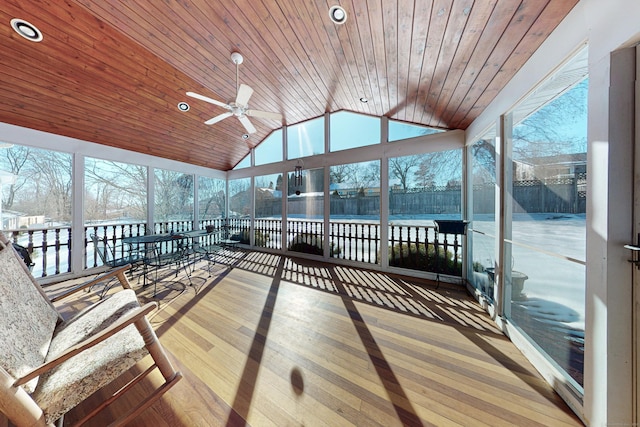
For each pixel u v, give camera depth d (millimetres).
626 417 1137
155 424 1305
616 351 1151
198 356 1866
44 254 3605
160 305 2793
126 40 2582
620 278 1147
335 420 1322
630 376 1136
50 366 1026
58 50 2545
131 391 1550
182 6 2057
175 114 4078
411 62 2248
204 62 2891
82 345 1085
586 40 1299
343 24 1984
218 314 2562
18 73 2656
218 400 1457
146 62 2918
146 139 4465
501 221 2277
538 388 1528
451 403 1424
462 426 1279
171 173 5395
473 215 3135
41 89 2914
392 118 4023
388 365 1758
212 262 4781
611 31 1136
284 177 5375
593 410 1220
